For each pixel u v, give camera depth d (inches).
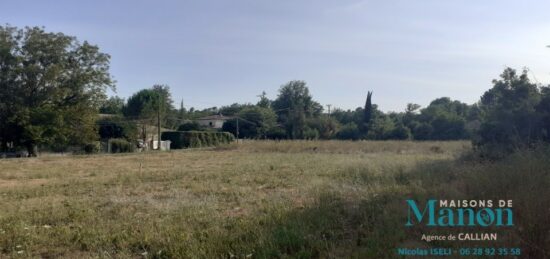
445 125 1866.4
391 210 255.0
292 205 298.5
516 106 548.4
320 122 2363.4
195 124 2586.1
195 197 365.1
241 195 367.9
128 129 1900.8
